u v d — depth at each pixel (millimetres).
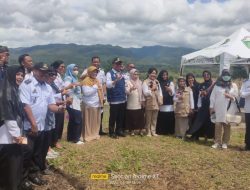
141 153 3941
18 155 2492
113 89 4625
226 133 4402
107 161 3623
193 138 4914
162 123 5102
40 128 2840
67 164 3469
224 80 4340
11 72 2459
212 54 6422
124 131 4980
